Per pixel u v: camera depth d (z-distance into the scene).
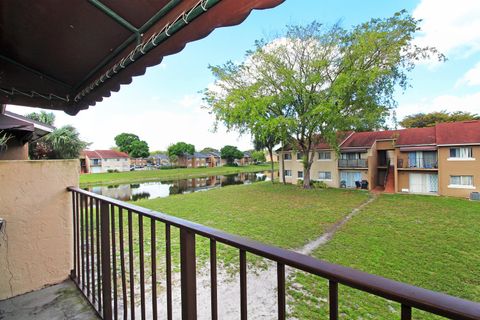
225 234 0.87
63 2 1.40
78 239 2.31
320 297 3.54
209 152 58.34
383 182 17.33
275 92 15.62
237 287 3.83
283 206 10.88
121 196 17.19
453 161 13.09
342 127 14.34
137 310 2.81
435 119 23.38
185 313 1.00
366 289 0.52
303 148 16.72
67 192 2.41
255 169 46.25
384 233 6.83
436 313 0.43
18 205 2.15
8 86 2.35
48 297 2.08
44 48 1.91
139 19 1.47
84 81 2.38
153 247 1.25
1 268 2.05
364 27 13.24
